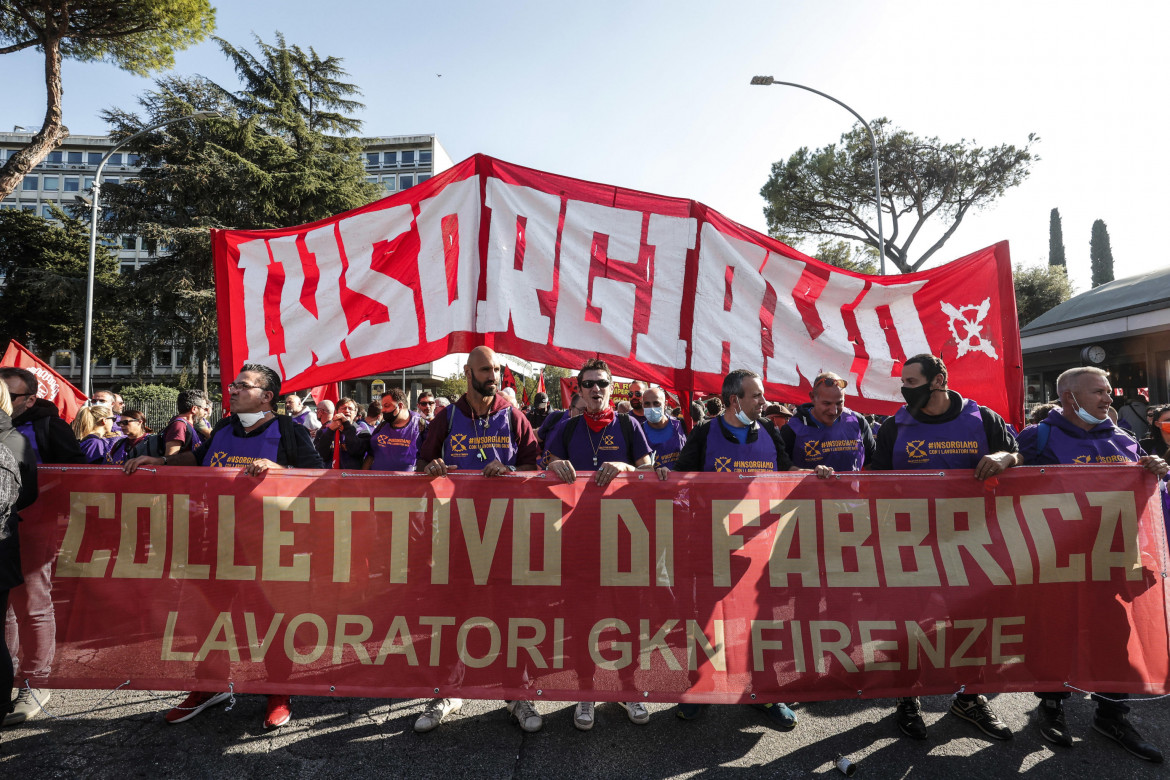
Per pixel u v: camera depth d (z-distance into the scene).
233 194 25.17
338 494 3.00
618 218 4.08
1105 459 3.16
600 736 2.90
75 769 2.61
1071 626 2.89
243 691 2.88
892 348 4.33
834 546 2.97
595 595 2.93
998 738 2.88
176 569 2.98
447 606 2.93
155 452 4.77
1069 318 16.25
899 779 2.56
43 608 2.96
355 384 43.53
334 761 2.69
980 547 2.95
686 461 3.52
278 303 3.89
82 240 41.31
